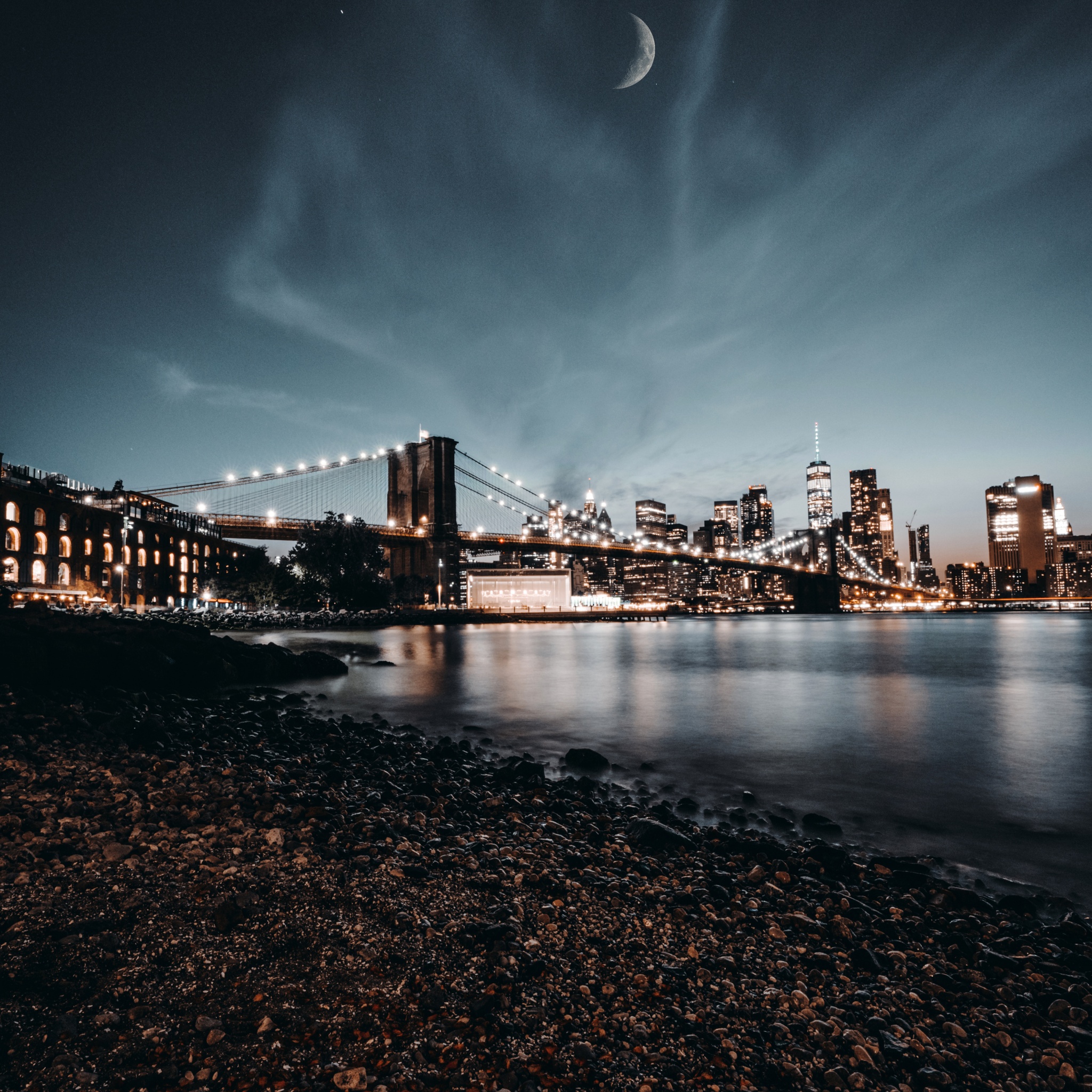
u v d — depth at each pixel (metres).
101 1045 2.93
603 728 16.03
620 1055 3.25
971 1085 3.39
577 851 6.71
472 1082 2.94
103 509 74.19
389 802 7.95
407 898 4.74
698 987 4.04
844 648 56.28
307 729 13.66
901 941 5.23
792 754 13.07
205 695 18.53
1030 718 18.08
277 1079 2.83
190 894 4.37
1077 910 6.21
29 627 16.53
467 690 23.59
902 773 11.55
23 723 10.27
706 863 6.75
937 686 26.44
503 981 3.71
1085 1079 3.52
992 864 7.40
